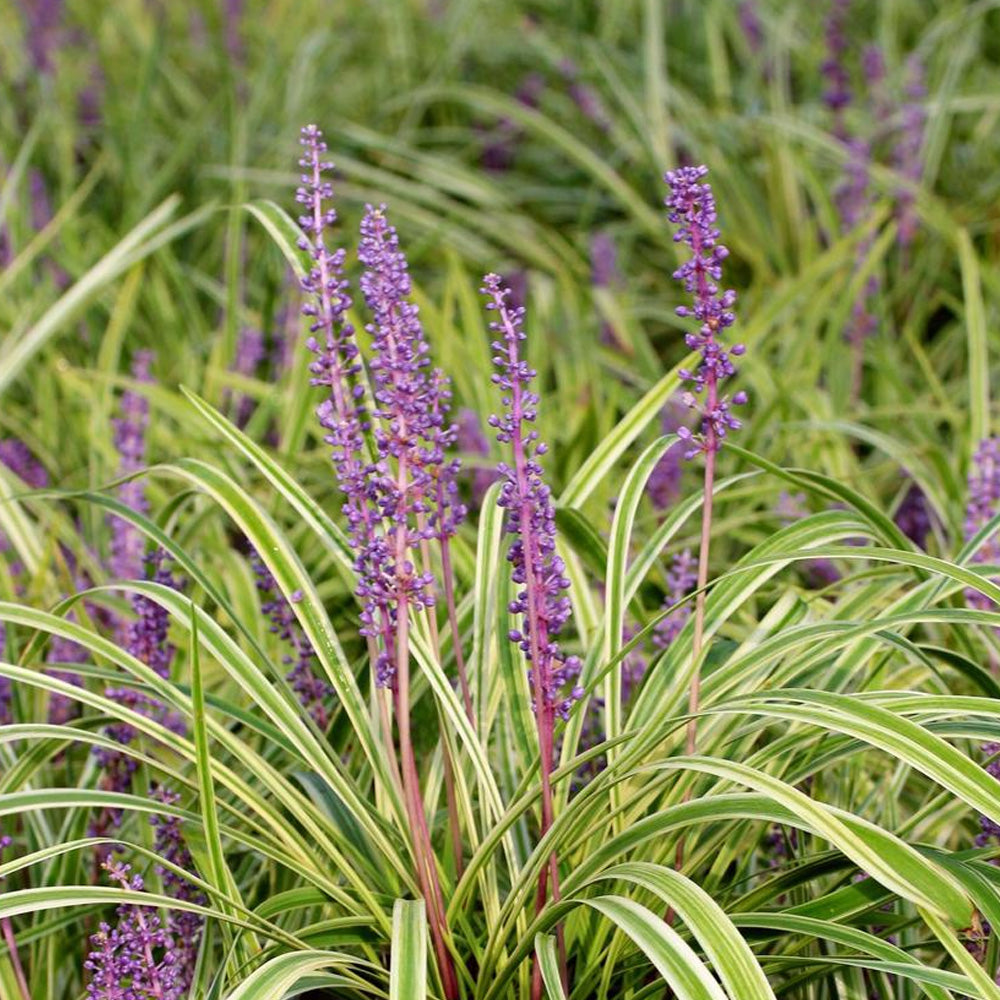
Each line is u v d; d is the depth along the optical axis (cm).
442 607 477
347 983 338
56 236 838
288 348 683
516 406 323
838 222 845
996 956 340
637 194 967
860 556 336
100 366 657
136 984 349
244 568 530
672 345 867
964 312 766
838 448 627
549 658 330
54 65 1052
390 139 1005
